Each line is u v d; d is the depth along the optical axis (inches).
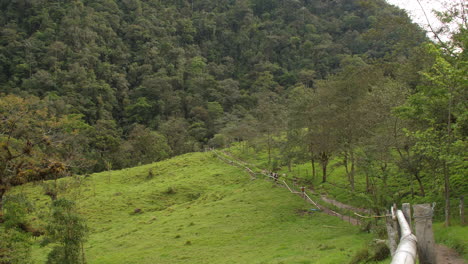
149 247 1302.9
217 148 4185.5
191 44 7485.2
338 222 1290.6
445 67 824.9
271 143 2753.4
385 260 613.6
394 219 388.2
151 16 7367.1
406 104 1227.9
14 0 6122.1
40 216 1119.6
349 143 1560.0
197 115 5108.3
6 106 1498.5
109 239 1530.5
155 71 6186.0
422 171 1354.6
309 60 6894.7
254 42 7608.3
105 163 3607.3
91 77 5196.9
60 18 6122.1
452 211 1007.6
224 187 2288.4
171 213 1855.3
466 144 839.7
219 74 6756.9
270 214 1517.0
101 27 6254.9
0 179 1254.3
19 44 5418.3
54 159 1539.1
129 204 2134.6
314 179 2028.8
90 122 4653.1
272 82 6161.4
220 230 1389.0
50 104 3786.9
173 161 3262.8
